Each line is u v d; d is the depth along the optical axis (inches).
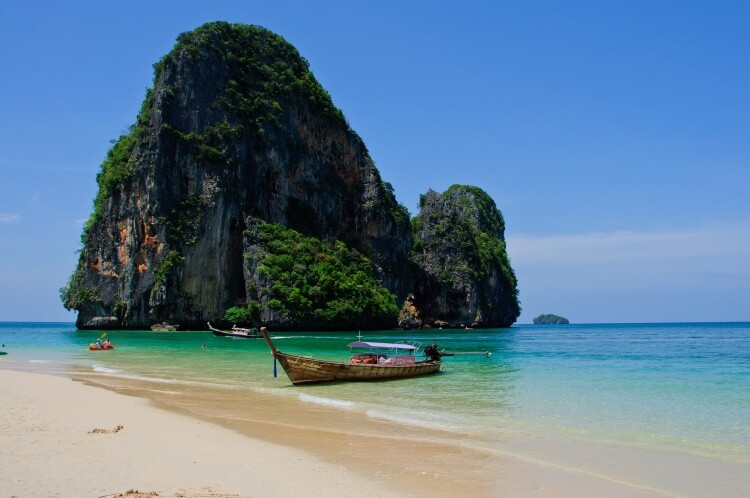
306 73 5088.6
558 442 621.0
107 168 4291.3
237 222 4072.3
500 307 6368.1
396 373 1183.6
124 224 3912.4
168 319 3759.8
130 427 625.3
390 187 5334.6
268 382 1118.4
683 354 2000.5
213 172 3986.2
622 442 623.8
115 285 3890.3
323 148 4936.0
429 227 5718.5
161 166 3860.7
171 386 1048.2
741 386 1085.1
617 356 1902.1
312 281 4023.1
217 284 3905.0
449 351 2154.3
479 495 436.5
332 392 994.1
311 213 4704.7
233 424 684.1
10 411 699.4
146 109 4207.7
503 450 579.2
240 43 4648.1
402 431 665.0
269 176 4411.9
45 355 1771.7
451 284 5374.0
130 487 401.1
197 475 444.5
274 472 469.4
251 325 3777.1
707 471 514.9
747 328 6648.6
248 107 4335.6
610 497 440.5
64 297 4124.0
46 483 400.5
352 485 445.1
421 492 437.1
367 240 4950.8
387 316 4429.1
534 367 1488.7
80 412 713.0
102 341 2081.7
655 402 899.4
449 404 874.8
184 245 3789.4
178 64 4163.4
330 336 3223.4
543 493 445.4
